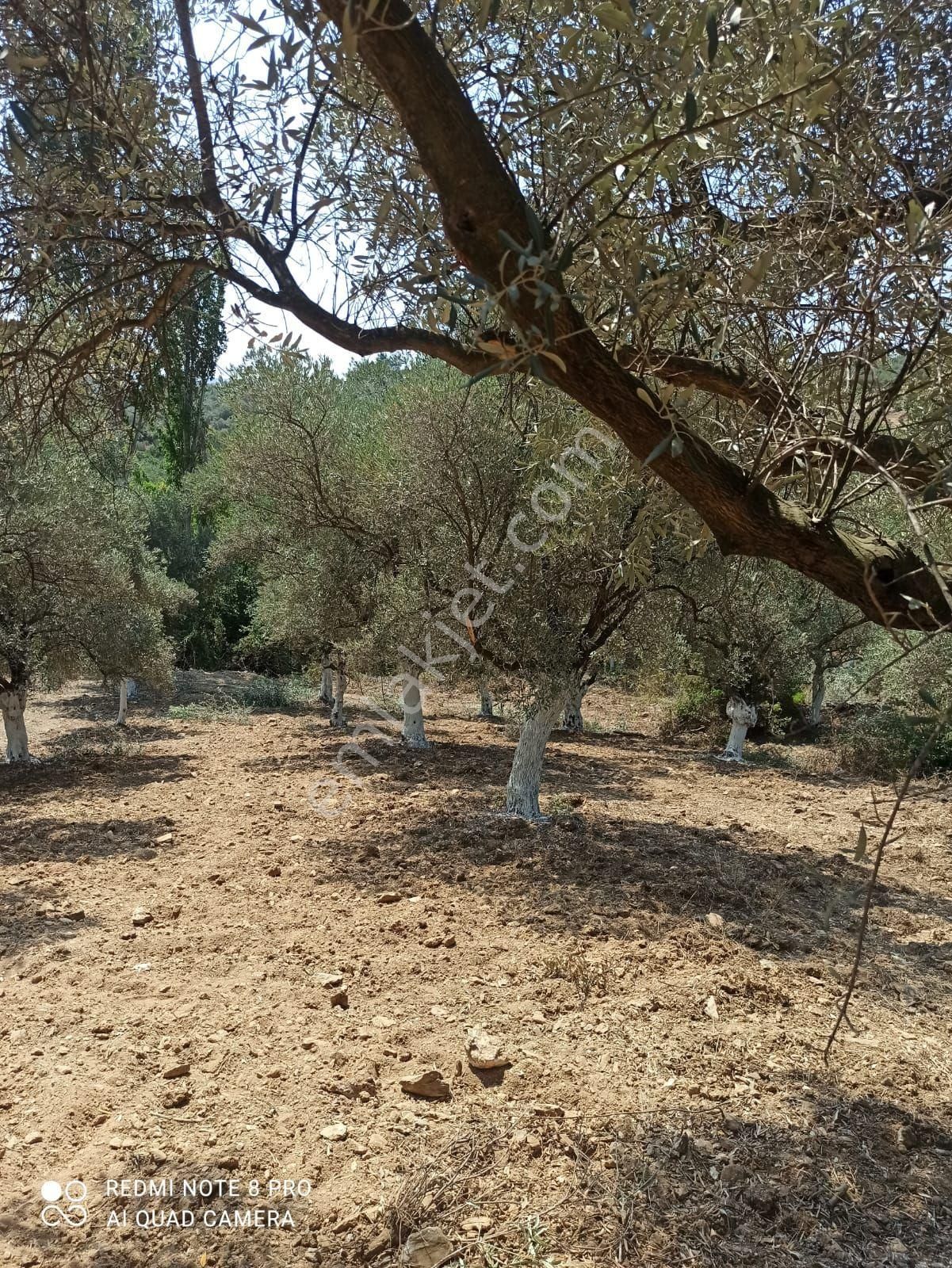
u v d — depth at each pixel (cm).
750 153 232
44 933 517
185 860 687
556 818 808
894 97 211
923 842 810
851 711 1511
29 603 1117
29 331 282
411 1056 372
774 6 170
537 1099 340
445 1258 251
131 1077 349
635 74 187
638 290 207
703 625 1239
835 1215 279
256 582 2127
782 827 859
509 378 342
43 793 989
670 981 462
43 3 213
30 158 235
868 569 208
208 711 1708
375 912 560
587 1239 262
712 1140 317
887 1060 388
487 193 169
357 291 281
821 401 268
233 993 434
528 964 478
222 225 244
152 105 227
